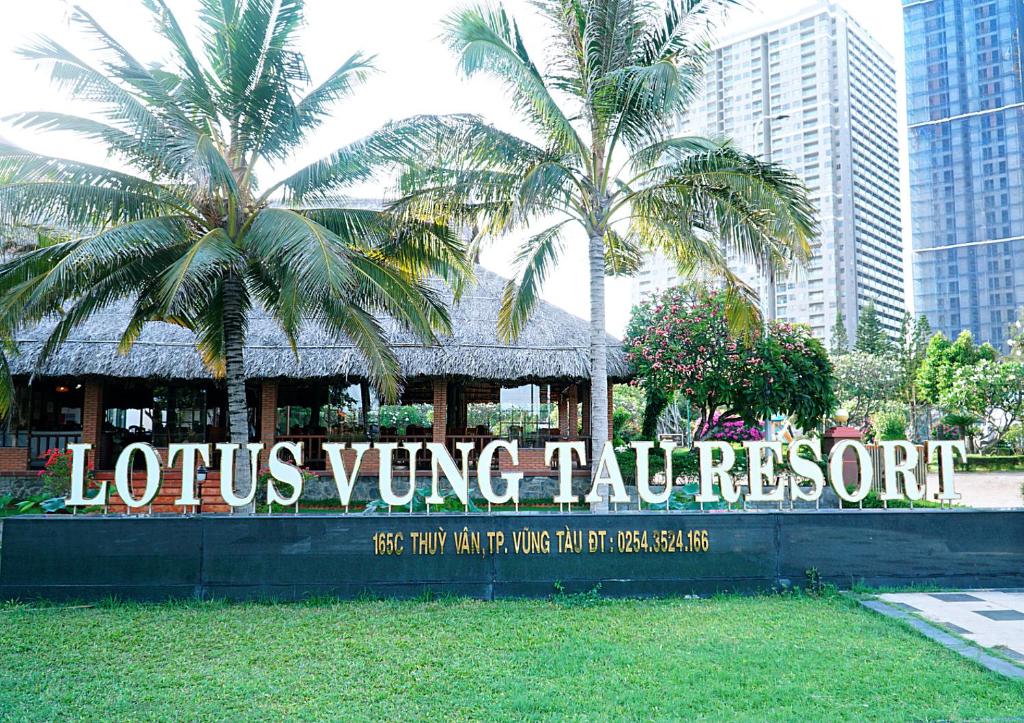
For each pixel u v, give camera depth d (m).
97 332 19.50
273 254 11.80
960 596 9.91
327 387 22.45
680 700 6.25
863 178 119.12
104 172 12.42
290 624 8.70
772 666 7.11
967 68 108.62
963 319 107.62
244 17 12.08
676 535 10.35
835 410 19.78
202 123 13.30
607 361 20.14
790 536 10.46
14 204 11.41
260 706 6.19
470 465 20.66
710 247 14.79
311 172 13.01
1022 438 52.00
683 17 14.02
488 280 22.70
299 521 10.14
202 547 10.09
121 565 10.03
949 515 10.63
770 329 19.58
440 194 13.58
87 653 7.64
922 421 62.81
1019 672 6.82
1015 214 105.06
